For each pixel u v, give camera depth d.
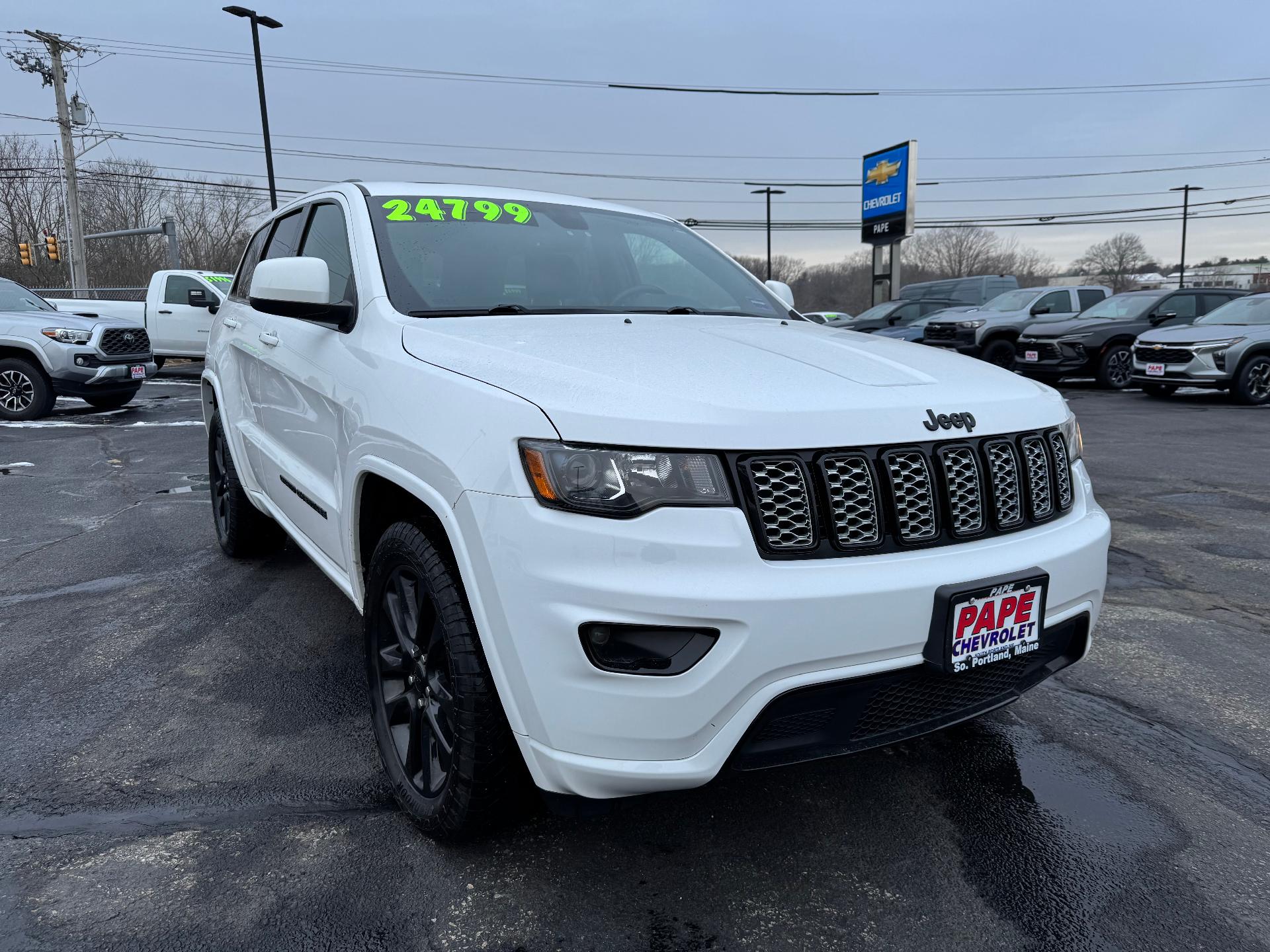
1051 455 2.27
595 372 1.97
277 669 3.26
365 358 2.51
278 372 3.34
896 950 1.85
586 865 2.12
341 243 3.10
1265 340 11.96
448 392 2.05
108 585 4.23
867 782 2.54
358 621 3.75
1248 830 2.31
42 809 2.33
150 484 6.84
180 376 17.64
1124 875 2.11
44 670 3.24
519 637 1.77
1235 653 3.52
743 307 3.28
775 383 1.99
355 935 1.87
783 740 1.83
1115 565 4.71
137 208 46.44
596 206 3.57
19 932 1.86
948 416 2.04
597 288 3.05
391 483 2.32
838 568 1.82
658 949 1.84
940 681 1.98
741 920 1.94
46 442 9.07
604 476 1.73
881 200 26.98
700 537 1.72
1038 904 2.00
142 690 3.08
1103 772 2.61
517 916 1.94
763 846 2.21
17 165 44.19
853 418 1.91
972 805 2.42
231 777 2.51
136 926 1.89
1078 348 14.23
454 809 2.03
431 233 2.96
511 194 3.39
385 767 2.38
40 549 4.88
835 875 2.10
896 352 2.51
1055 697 3.13
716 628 1.70
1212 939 1.89
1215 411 11.54
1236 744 2.79
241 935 1.87
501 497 1.80
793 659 1.74
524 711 1.80
